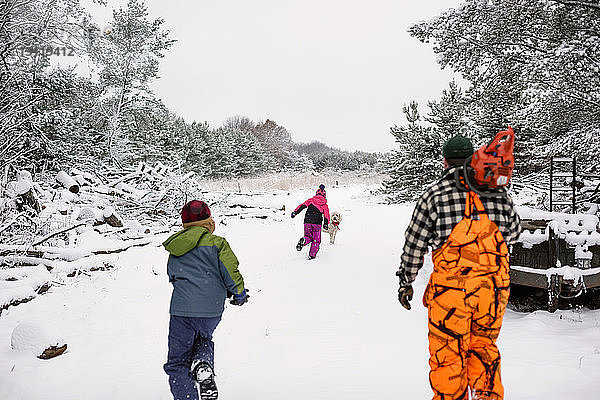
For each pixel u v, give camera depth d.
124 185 15.21
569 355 4.18
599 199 7.94
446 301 2.76
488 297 2.72
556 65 8.11
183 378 3.51
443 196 2.82
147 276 8.20
